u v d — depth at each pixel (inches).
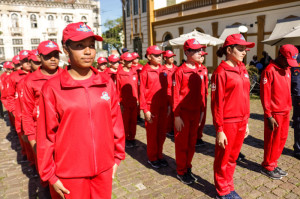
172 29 736.3
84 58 66.0
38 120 68.6
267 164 141.0
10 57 1409.9
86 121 68.4
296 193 123.4
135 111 196.9
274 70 130.8
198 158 170.1
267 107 132.4
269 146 137.5
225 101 109.6
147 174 148.8
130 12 924.6
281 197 120.4
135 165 162.1
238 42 103.6
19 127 125.5
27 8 1409.9
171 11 732.7
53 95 66.6
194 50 126.4
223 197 117.5
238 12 538.3
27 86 110.6
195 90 129.2
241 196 121.8
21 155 188.1
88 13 1572.3
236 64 111.7
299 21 413.1
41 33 1462.8
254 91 412.2
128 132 197.8
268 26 485.1
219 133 109.8
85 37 63.8
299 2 428.1
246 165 155.9
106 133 72.7
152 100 153.8
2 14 1360.7
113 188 133.0
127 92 193.8
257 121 255.8
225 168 116.2
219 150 114.2
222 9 571.8
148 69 154.1
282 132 136.6
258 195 122.5
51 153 68.7
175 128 134.0
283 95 132.2
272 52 483.2
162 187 133.1
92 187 74.0
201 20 634.8
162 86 155.3
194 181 137.9
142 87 152.1
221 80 107.0
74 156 68.5
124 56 197.9
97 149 70.4
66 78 67.1
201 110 138.6
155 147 157.2
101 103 70.7
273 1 466.0
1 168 164.7
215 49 589.9
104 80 72.8
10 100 166.4
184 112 130.6
